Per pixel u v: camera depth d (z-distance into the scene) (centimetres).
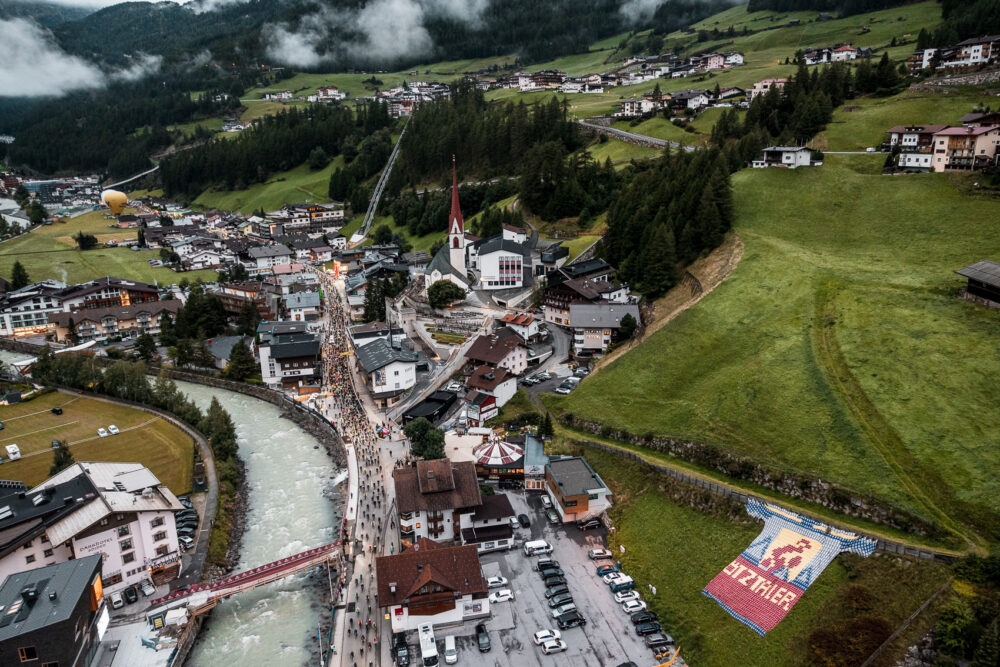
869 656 5381
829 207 13025
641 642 6281
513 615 6650
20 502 7212
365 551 7869
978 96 15625
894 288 9656
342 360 14688
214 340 15762
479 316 14812
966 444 6862
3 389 13125
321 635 6731
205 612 7044
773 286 10838
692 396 9375
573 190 18375
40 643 5453
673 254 12925
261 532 8538
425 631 6300
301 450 10944
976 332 8169
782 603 6172
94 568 6322
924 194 12294
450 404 11319
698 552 7081
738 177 14975
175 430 11281
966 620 5278
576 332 12331
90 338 16700
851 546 6378
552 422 10044
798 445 7762
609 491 8344
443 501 7675
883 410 7669
